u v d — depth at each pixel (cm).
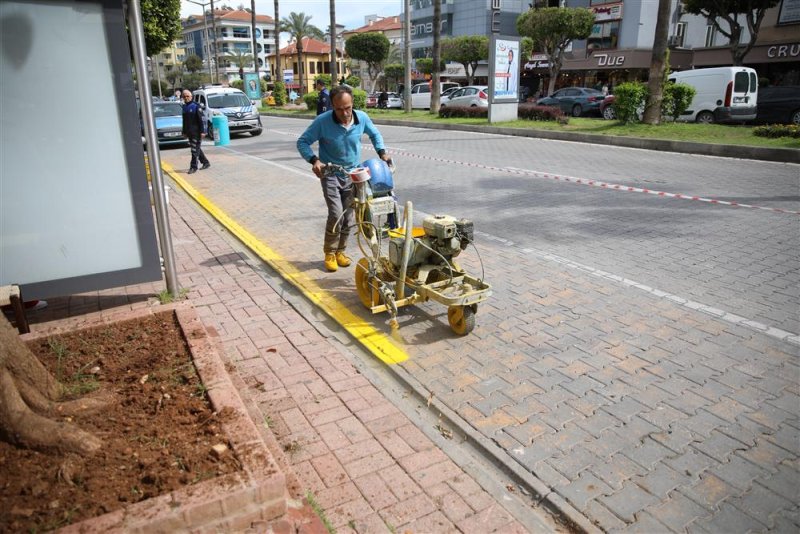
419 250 463
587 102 2469
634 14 3462
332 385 377
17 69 402
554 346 425
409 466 298
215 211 880
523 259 620
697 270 574
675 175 1076
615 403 352
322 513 262
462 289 434
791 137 1341
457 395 364
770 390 362
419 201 909
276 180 1151
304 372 395
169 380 304
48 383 283
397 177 1130
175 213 876
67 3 402
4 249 431
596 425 331
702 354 408
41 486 222
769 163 1180
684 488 280
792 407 344
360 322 470
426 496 277
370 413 346
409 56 2775
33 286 445
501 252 645
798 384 368
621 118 1778
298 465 298
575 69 3806
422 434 326
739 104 1836
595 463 299
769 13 2819
